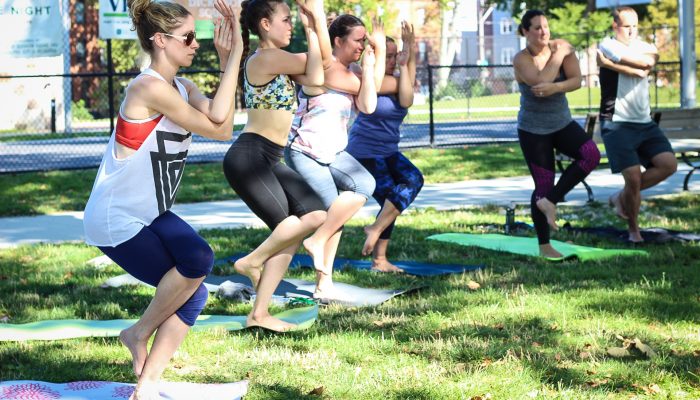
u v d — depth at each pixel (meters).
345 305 6.27
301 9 5.49
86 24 37.66
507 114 32.53
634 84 8.29
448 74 41.12
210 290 6.92
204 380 4.63
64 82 25.30
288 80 5.57
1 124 31.11
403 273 7.41
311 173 6.25
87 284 7.21
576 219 10.03
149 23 3.90
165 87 3.84
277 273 5.63
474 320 5.72
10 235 10.03
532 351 4.98
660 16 37.66
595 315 5.77
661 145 8.39
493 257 8.05
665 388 4.36
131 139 3.85
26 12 16.92
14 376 4.72
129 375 4.75
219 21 4.18
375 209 11.28
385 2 37.81
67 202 12.64
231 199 12.77
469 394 4.30
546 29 7.46
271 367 4.81
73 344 5.36
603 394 4.25
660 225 9.46
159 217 3.99
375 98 6.33
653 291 6.43
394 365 4.79
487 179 14.34
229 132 4.09
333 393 4.35
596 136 12.11
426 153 17.33
